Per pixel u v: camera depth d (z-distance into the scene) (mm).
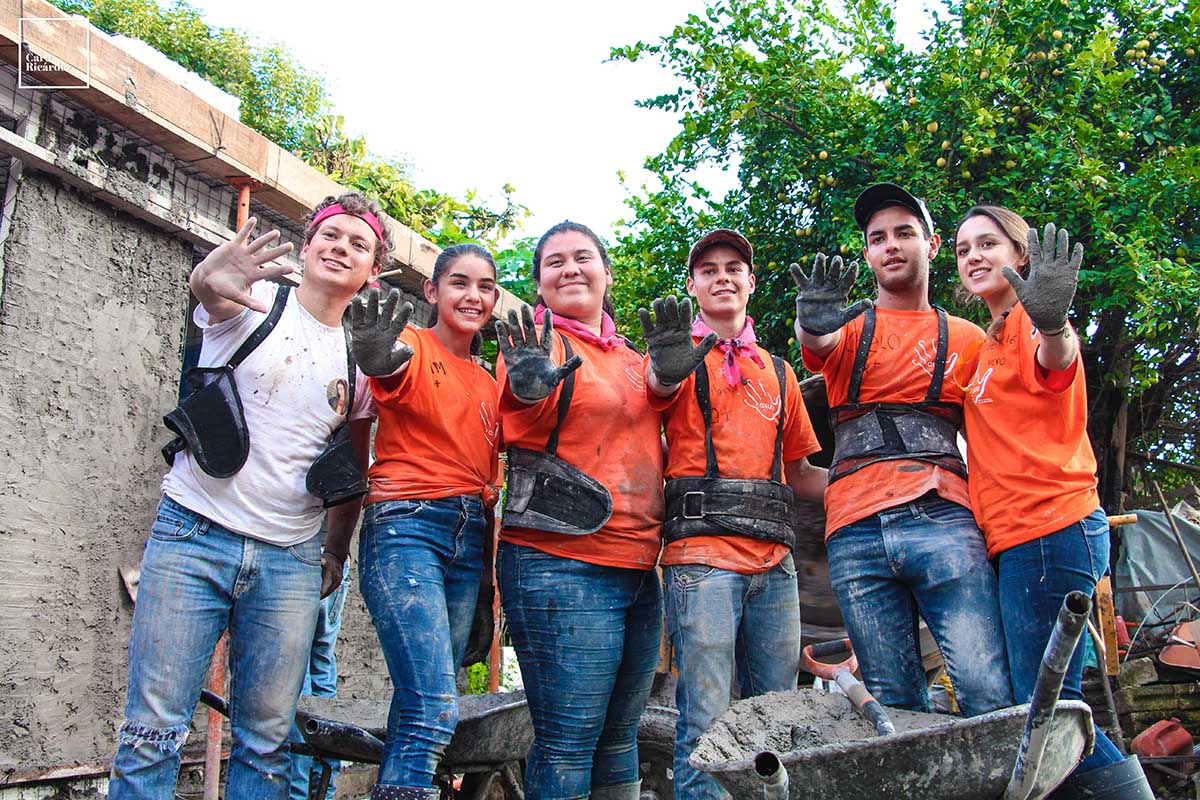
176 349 4730
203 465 2773
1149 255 7758
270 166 4848
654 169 9945
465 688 6359
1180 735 7301
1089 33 8922
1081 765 2752
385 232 3305
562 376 2822
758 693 3166
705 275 3416
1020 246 3195
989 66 8320
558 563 3064
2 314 3957
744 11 9352
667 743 4457
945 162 8305
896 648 3057
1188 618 9047
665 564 3160
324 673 4402
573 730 3033
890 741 2180
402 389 3123
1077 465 2908
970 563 2945
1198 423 10602
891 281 3322
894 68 9203
